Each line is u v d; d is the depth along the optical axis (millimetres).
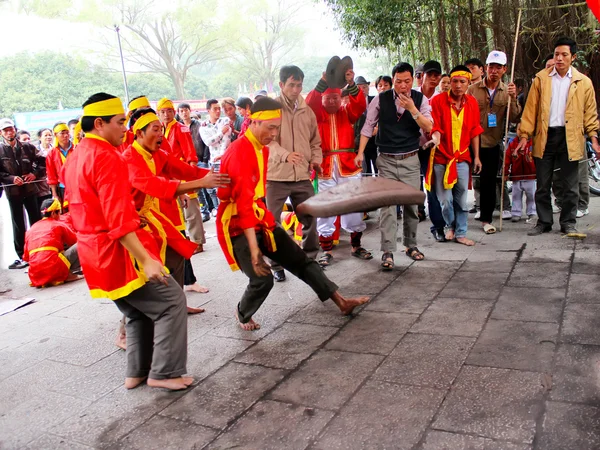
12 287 5895
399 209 7102
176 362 3127
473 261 4953
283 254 3818
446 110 5340
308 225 4848
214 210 8984
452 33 8984
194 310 4352
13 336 4305
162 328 3080
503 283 4262
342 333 3678
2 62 31359
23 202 7191
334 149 5207
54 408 3055
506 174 6305
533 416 2471
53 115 18453
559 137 5340
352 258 5492
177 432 2684
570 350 3045
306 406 2791
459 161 5457
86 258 2971
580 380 2725
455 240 5715
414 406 2670
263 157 3639
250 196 3477
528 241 5395
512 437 2338
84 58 33250
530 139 5793
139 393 3137
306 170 4852
